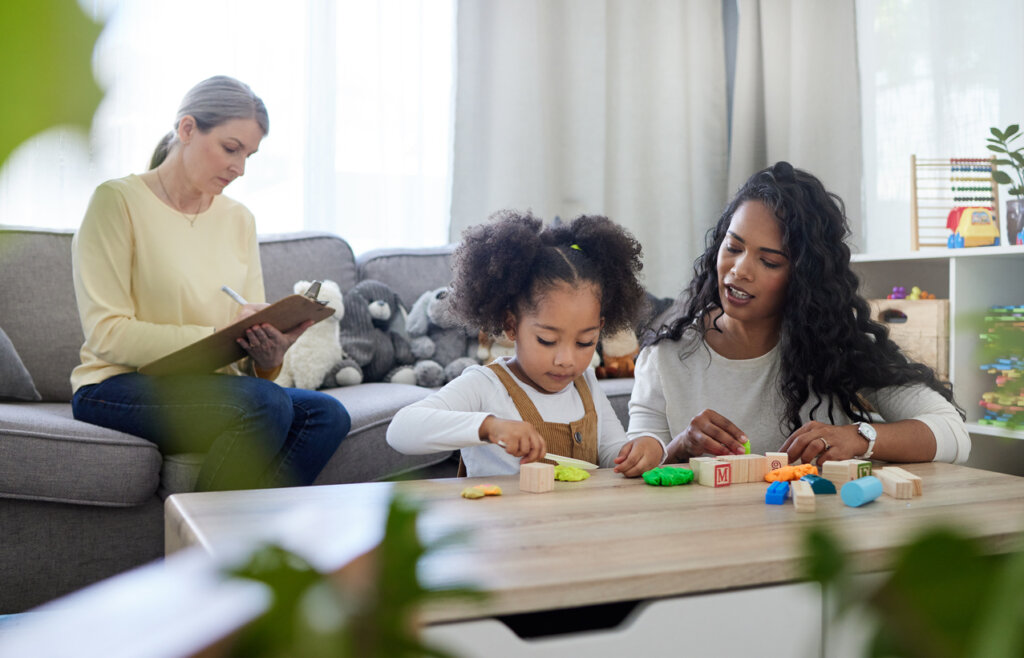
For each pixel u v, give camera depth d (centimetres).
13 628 17
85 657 17
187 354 168
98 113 10
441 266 284
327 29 293
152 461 173
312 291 182
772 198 142
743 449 122
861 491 92
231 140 186
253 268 209
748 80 348
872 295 272
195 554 21
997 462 233
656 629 66
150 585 18
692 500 96
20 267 223
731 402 151
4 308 220
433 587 15
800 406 144
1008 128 245
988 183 269
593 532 80
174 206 193
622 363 268
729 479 106
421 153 309
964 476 111
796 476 107
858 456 123
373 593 14
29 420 166
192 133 186
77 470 165
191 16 274
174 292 186
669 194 345
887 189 328
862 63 335
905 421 129
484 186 320
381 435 213
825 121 340
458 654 15
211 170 187
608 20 339
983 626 12
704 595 68
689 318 154
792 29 340
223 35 279
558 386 138
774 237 141
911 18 316
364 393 230
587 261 139
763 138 353
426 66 311
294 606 14
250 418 169
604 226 146
